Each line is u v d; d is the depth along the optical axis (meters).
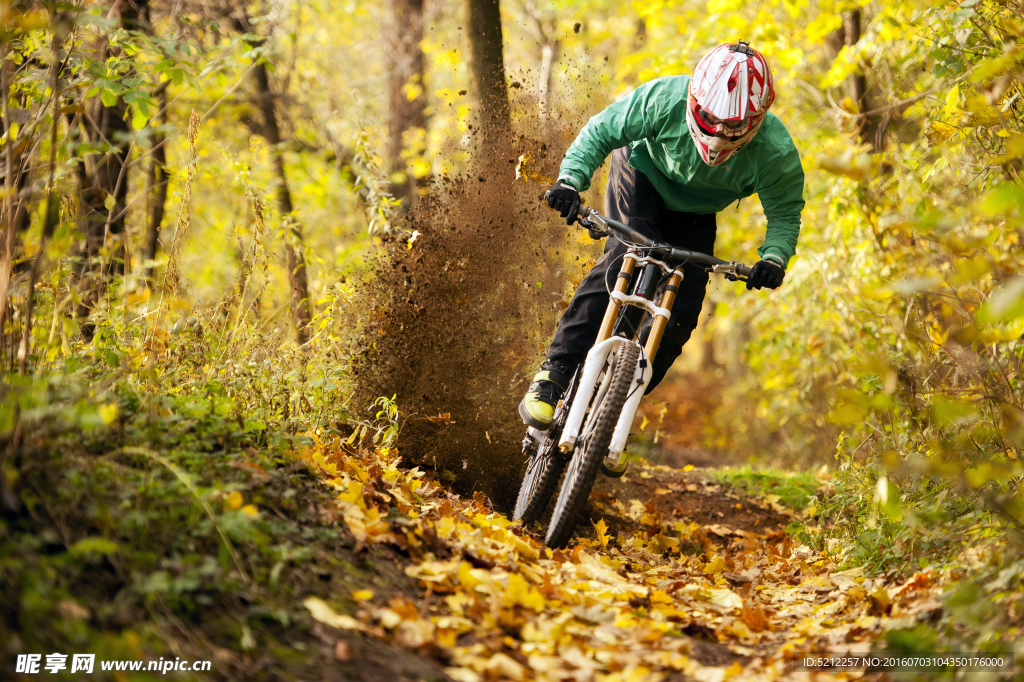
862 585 5.53
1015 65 5.52
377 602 3.97
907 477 6.52
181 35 9.18
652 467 10.38
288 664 3.26
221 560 3.58
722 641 4.69
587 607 4.59
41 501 3.49
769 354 13.21
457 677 3.49
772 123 6.52
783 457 14.27
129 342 6.20
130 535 3.56
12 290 4.90
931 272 5.62
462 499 6.94
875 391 6.27
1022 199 2.96
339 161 13.98
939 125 6.73
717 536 8.20
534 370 7.97
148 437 4.43
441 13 18.98
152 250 9.30
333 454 5.79
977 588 4.03
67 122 7.22
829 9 10.59
